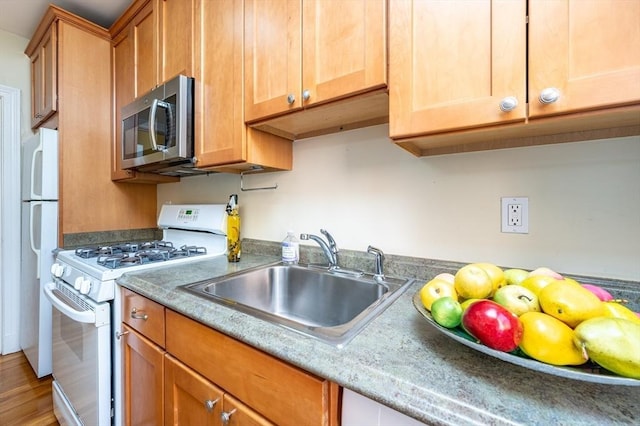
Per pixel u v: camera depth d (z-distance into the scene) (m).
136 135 1.64
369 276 1.11
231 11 1.19
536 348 0.42
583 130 0.80
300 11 0.98
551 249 0.85
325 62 0.93
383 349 0.56
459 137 0.87
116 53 1.91
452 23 0.70
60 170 1.76
